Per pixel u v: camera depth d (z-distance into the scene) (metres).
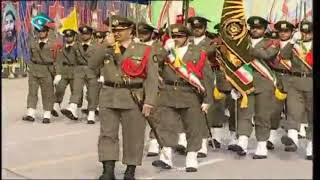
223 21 15.43
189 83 13.33
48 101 20.31
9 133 17.78
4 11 34.22
